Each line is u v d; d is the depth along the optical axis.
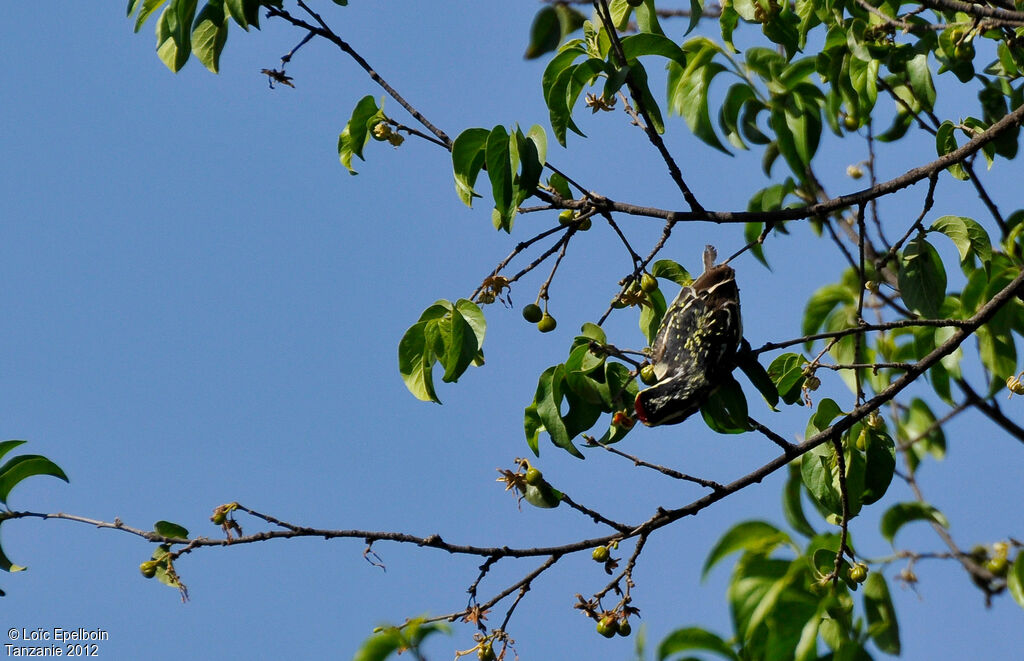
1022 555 9.27
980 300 12.16
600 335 10.13
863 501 10.76
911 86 12.12
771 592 6.61
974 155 12.27
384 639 7.36
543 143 9.14
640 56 9.86
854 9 11.82
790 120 11.58
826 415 10.66
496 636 9.63
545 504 10.06
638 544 9.90
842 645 6.64
